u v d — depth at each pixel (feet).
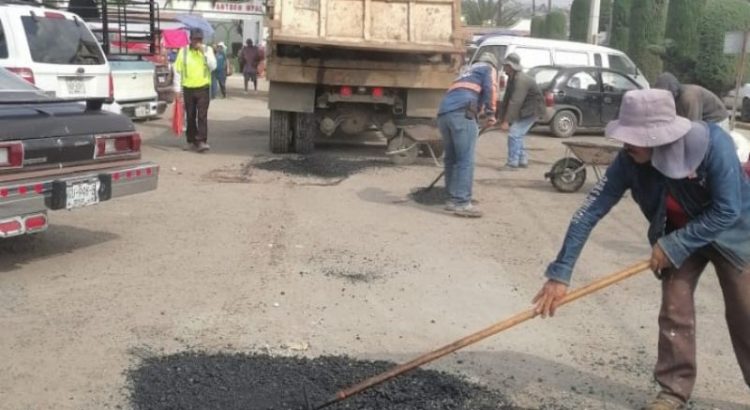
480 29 170.50
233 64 147.95
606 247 25.77
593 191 13.28
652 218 12.85
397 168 38.68
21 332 16.38
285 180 34.65
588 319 18.67
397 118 40.70
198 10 132.36
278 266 21.74
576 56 66.59
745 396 14.65
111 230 24.98
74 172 20.99
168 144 45.34
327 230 25.95
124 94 49.88
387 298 19.57
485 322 18.19
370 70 38.75
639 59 94.12
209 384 14.16
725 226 12.00
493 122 30.48
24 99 21.71
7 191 18.90
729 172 11.84
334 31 37.55
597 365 15.90
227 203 29.43
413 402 13.75
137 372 14.58
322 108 40.93
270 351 15.89
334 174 36.24
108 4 58.49
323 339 16.74
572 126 60.23
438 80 38.81
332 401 12.94
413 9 37.73
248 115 66.39
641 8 93.30
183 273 20.77
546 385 14.85
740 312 12.94
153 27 59.11
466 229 27.09
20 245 22.91
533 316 12.92
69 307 17.95
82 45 36.91
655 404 13.42
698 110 23.80
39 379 14.24
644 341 17.35
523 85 39.65
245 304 18.61
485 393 14.32
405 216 28.50
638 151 12.14
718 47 83.87
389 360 15.70
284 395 13.80
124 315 17.58
